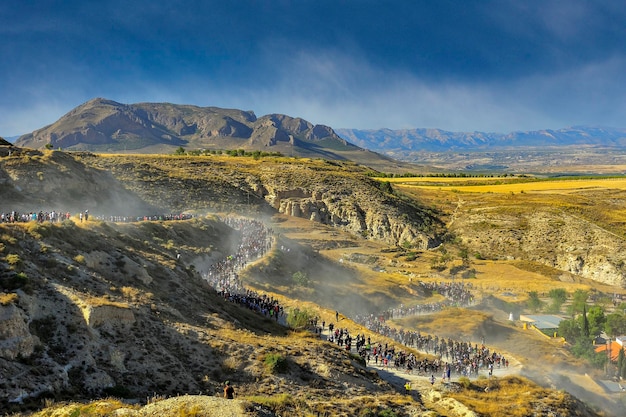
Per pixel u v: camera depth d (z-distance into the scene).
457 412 36.59
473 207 174.62
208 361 33.09
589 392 53.41
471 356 55.38
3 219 50.75
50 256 35.47
